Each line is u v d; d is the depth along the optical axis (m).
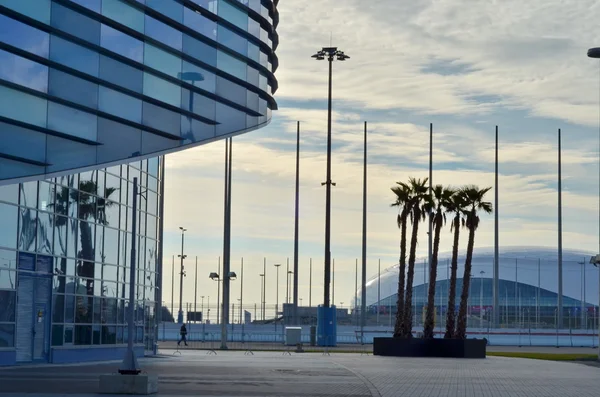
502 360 53.47
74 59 30.05
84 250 43.78
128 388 24.42
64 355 41.81
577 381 33.84
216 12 36.09
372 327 105.00
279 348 71.56
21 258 38.72
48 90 29.25
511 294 149.00
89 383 28.33
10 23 27.72
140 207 50.06
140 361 45.09
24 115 28.58
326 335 73.75
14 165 28.77
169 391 25.88
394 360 50.88
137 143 33.31
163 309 119.94
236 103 38.22
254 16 38.78
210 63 36.28
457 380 33.50
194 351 62.75
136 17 32.16
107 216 45.97
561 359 57.34
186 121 35.53
